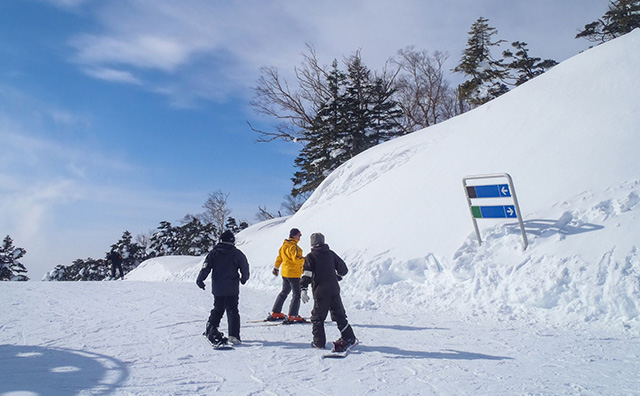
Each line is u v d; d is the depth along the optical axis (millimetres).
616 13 36250
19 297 10164
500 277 7961
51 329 6816
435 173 13328
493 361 4906
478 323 6926
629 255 6742
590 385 4008
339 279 5875
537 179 9820
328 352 5441
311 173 40000
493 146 12305
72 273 70250
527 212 9039
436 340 6000
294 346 5898
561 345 5438
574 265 7164
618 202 7848
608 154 9086
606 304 6438
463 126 15141
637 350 5086
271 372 4711
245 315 8500
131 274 29172
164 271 24375
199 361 5152
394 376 4500
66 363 4984
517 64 40875
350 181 20047
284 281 7770
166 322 7488
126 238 65812
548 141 10750
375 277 10039
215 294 6016
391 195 14195
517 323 6727
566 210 8375
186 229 55562
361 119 39094
